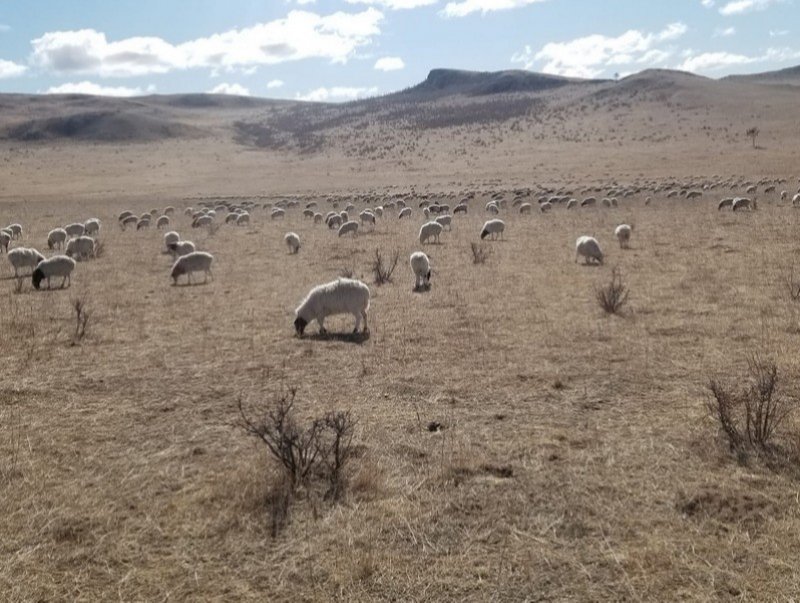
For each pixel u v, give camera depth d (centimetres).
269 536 556
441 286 1650
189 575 509
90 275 2048
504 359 1022
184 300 1595
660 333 1133
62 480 661
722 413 705
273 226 3716
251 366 1030
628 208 3972
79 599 484
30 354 1109
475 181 8119
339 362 1034
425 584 491
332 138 17775
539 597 474
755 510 567
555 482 632
